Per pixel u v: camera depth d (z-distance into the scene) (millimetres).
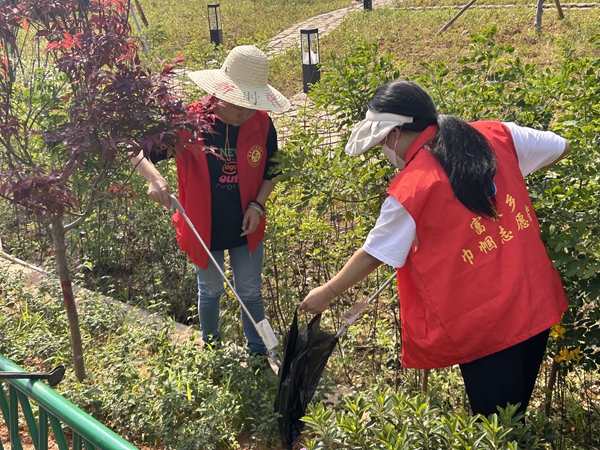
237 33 17172
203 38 16500
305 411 3098
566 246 2912
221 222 3672
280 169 3686
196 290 5430
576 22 13648
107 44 3096
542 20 14117
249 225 3701
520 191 2738
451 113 3844
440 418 2607
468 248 2586
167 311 5062
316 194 3893
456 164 2564
